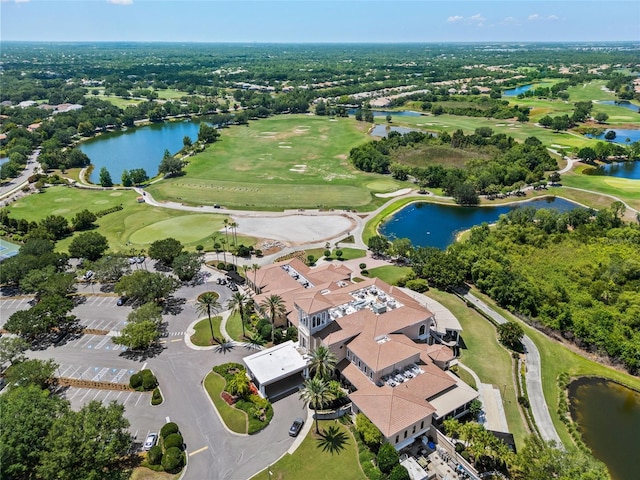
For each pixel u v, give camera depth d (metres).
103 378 74.06
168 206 155.75
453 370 74.56
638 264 99.62
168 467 56.00
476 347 80.81
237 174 191.88
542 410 66.62
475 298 97.19
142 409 67.12
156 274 95.38
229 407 67.25
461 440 60.25
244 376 69.19
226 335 85.25
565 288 96.44
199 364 77.06
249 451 59.53
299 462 57.84
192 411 66.56
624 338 79.12
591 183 170.75
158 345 82.38
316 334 72.62
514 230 122.81
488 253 108.56
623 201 151.38
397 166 185.62
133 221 142.75
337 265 105.12
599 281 96.50
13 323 81.12
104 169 178.75
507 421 64.25
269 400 68.69
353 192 167.62
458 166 196.88
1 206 157.25
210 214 147.75
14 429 52.41
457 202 158.88
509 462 53.62
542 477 49.59
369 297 82.69
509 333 79.19
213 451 59.53
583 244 117.31
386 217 146.88
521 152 194.88
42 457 51.03
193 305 95.50
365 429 57.97
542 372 74.88
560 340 83.56
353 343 71.38
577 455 51.88
